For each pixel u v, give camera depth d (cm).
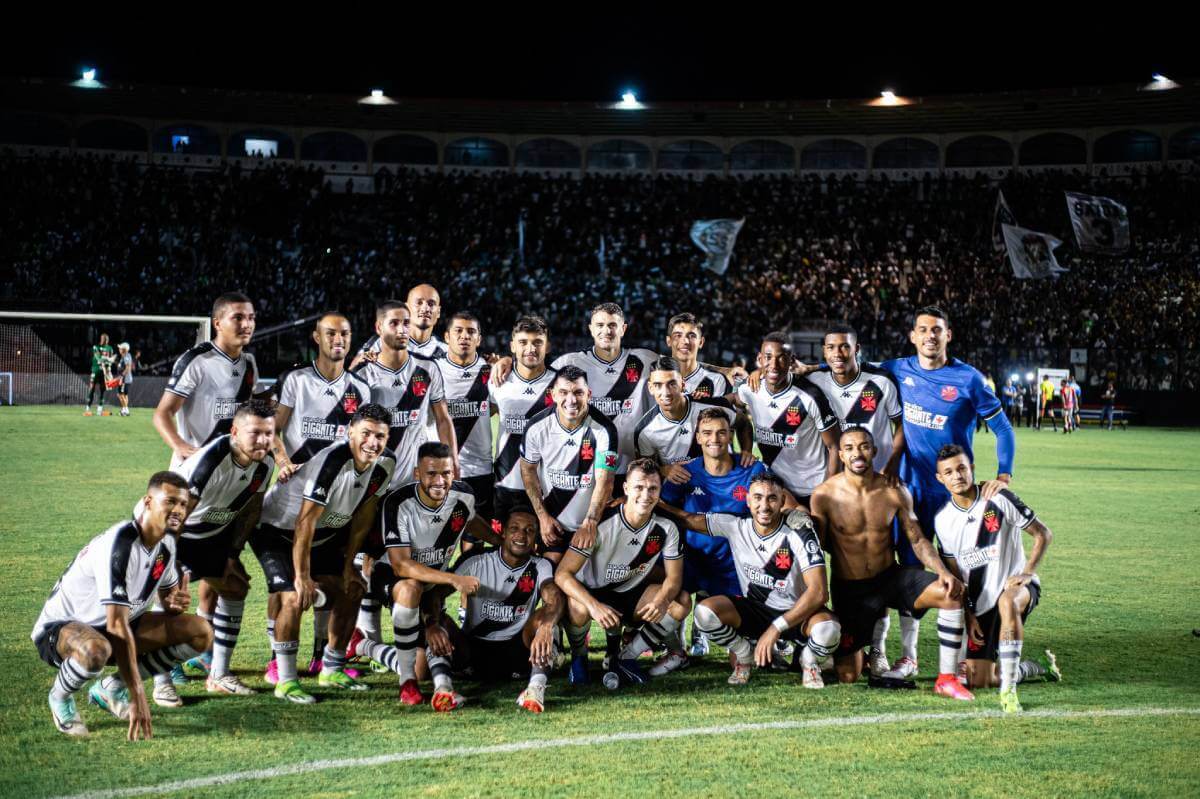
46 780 371
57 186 3519
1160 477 1565
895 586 533
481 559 528
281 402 598
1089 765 393
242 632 616
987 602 522
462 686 521
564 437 581
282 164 4159
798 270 3559
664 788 367
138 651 459
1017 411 3070
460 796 358
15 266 3197
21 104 3872
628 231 3753
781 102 4012
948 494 613
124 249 3344
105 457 1516
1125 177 4003
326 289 3341
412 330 704
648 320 3275
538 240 3700
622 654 549
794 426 620
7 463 1422
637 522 533
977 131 4106
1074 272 3497
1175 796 362
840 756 404
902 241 3684
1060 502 1259
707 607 529
